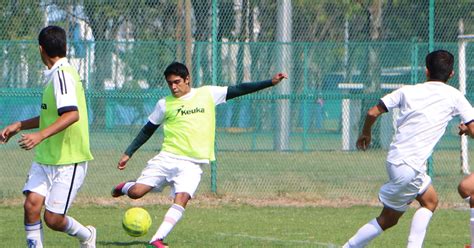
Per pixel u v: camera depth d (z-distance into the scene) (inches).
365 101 2181.3
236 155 2156.7
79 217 1457.9
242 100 1989.4
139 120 2052.2
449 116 957.8
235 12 1942.7
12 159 2053.4
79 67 1871.3
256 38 1995.6
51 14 1903.3
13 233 1241.4
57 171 884.0
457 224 1407.5
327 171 2001.7
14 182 1797.5
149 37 1907.0
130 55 1886.1
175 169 1102.4
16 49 1836.9
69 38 1908.2
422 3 1934.1
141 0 1909.4
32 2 1886.1
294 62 2016.5
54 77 864.9
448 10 1952.5
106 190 1739.7
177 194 1085.1
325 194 1742.1
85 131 895.1
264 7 2006.6
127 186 1117.7
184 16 1887.3
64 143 882.8
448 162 2116.1
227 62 1914.4
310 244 1165.1
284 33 2033.7
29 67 1840.6
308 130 2192.4
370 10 2070.6
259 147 2164.1
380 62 2037.4
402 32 2032.5
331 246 1146.0
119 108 2043.6
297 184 1817.2
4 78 1833.2
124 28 1921.8
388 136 2228.1
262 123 2159.2
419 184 954.7
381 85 2042.3
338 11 2090.3
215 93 1128.2
